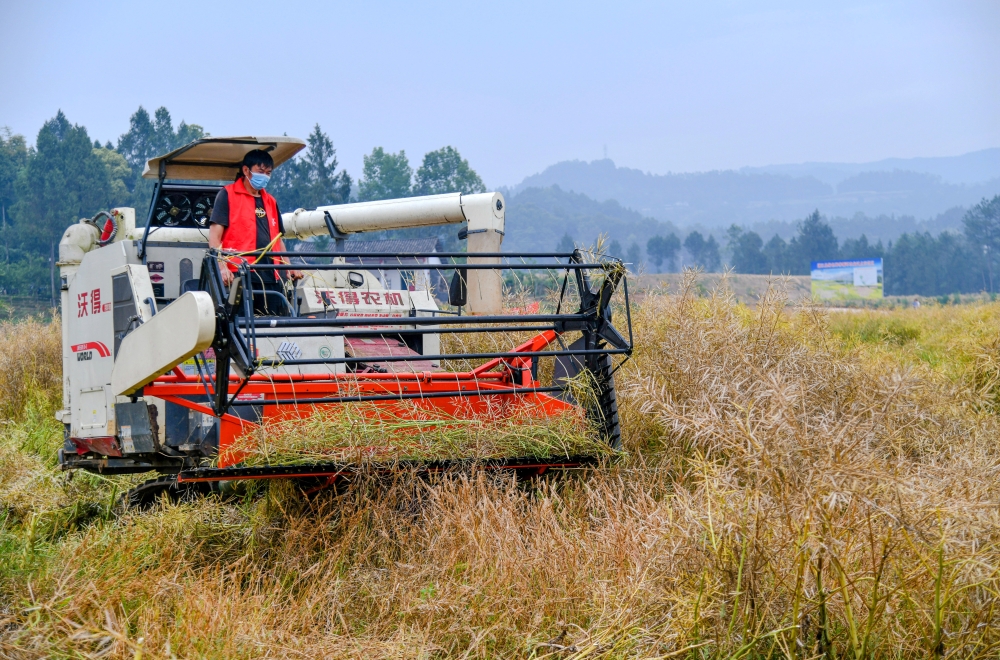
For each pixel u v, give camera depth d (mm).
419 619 4457
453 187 126438
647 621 4090
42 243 86625
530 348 7332
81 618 4285
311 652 4031
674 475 6594
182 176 8312
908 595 3898
